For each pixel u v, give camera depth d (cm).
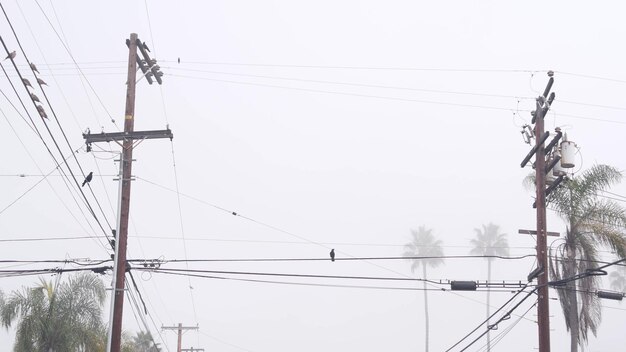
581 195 3441
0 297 3462
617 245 3369
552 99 2675
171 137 2642
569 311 3406
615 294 3023
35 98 1808
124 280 2588
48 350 3428
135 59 2766
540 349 2547
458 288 2675
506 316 2988
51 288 3553
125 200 2617
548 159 2712
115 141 2627
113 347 2523
